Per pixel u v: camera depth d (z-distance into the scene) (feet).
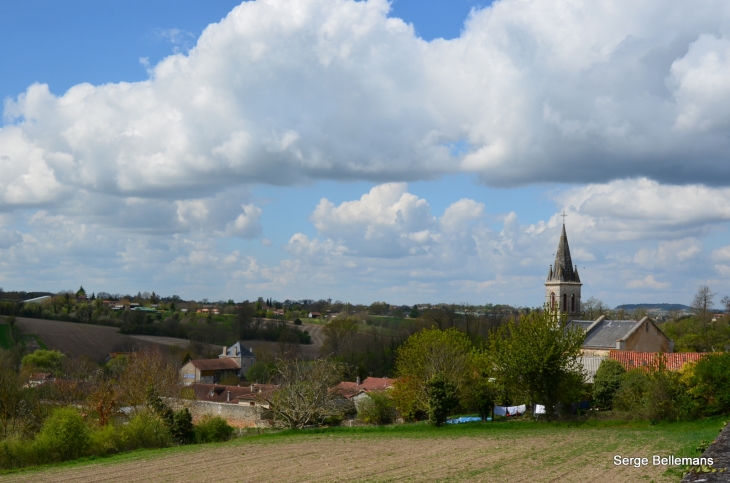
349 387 289.74
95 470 122.21
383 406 228.22
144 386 209.67
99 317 542.57
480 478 91.76
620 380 195.00
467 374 207.41
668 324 433.48
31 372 269.44
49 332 448.65
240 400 284.20
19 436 162.91
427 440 147.74
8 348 374.22
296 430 178.81
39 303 561.02
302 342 549.54
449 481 90.43
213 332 537.65
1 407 187.42
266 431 195.00
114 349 436.35
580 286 322.96
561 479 86.84
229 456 132.46
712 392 159.53
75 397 215.92
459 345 220.84
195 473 111.75
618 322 277.23
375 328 511.40
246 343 520.42
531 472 94.68
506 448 126.62
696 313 415.03
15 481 112.06
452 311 428.15
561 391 177.47
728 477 29.91
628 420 166.09
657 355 210.38
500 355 184.24
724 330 388.16
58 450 141.79
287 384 207.21
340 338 472.85
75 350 413.59
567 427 166.09
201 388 325.21
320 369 214.28
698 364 164.25
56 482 109.19
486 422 179.63
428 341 218.79
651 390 166.71
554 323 183.32
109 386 215.72
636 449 114.52
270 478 101.76
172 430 173.37
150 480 106.52
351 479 96.99
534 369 175.11
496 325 400.67
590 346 269.44
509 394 193.06
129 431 161.58
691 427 151.02
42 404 199.41
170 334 527.81
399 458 118.52
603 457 106.32
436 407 178.40
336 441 152.56
